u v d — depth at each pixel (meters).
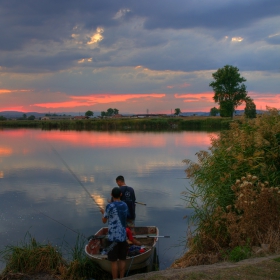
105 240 8.69
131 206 9.03
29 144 39.16
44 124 83.88
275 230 7.17
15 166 23.23
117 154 29.56
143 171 20.98
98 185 17.00
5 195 14.88
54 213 12.27
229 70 74.12
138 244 7.62
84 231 10.35
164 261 8.35
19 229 10.53
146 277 5.51
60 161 25.56
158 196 14.65
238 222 7.97
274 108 10.01
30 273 7.32
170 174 19.91
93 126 80.12
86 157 27.75
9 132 65.00
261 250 6.59
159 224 10.97
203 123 78.88
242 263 5.95
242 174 8.81
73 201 13.91
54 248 8.03
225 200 8.64
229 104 73.69
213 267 5.88
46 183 17.55
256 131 9.60
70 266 7.37
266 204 7.32
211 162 9.55
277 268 5.45
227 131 10.64
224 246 7.87
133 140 43.91
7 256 8.05
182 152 30.67
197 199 10.42
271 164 8.94
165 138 47.22
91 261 7.63
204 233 8.17
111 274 7.51
